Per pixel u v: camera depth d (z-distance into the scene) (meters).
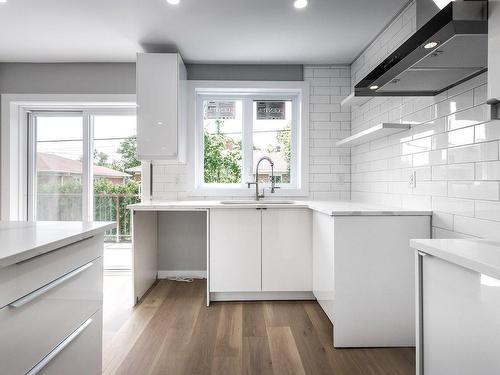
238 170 3.73
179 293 3.09
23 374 0.93
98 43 3.03
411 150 2.31
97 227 1.34
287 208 2.80
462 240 1.24
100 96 3.48
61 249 1.12
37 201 3.72
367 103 3.12
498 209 1.56
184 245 3.60
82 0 2.32
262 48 3.13
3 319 0.85
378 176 2.84
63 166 3.73
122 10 2.46
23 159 3.67
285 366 1.87
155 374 1.79
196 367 1.85
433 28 1.22
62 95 3.48
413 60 1.47
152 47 3.10
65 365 1.16
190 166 3.54
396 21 2.55
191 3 2.36
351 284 2.08
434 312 1.14
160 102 3.06
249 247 2.79
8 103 3.47
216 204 2.85
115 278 3.56
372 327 2.09
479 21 1.17
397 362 1.92
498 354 0.87
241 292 2.87
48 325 1.05
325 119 3.56
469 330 0.97
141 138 3.06
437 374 1.13
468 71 1.61
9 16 2.54
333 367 1.87
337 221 2.08
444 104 1.95
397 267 2.09
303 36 2.89
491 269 0.87
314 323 2.43
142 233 3.00
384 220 2.08
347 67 3.57
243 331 2.29
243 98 3.71
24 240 1.05
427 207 2.13
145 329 2.32
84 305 1.29
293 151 3.73
